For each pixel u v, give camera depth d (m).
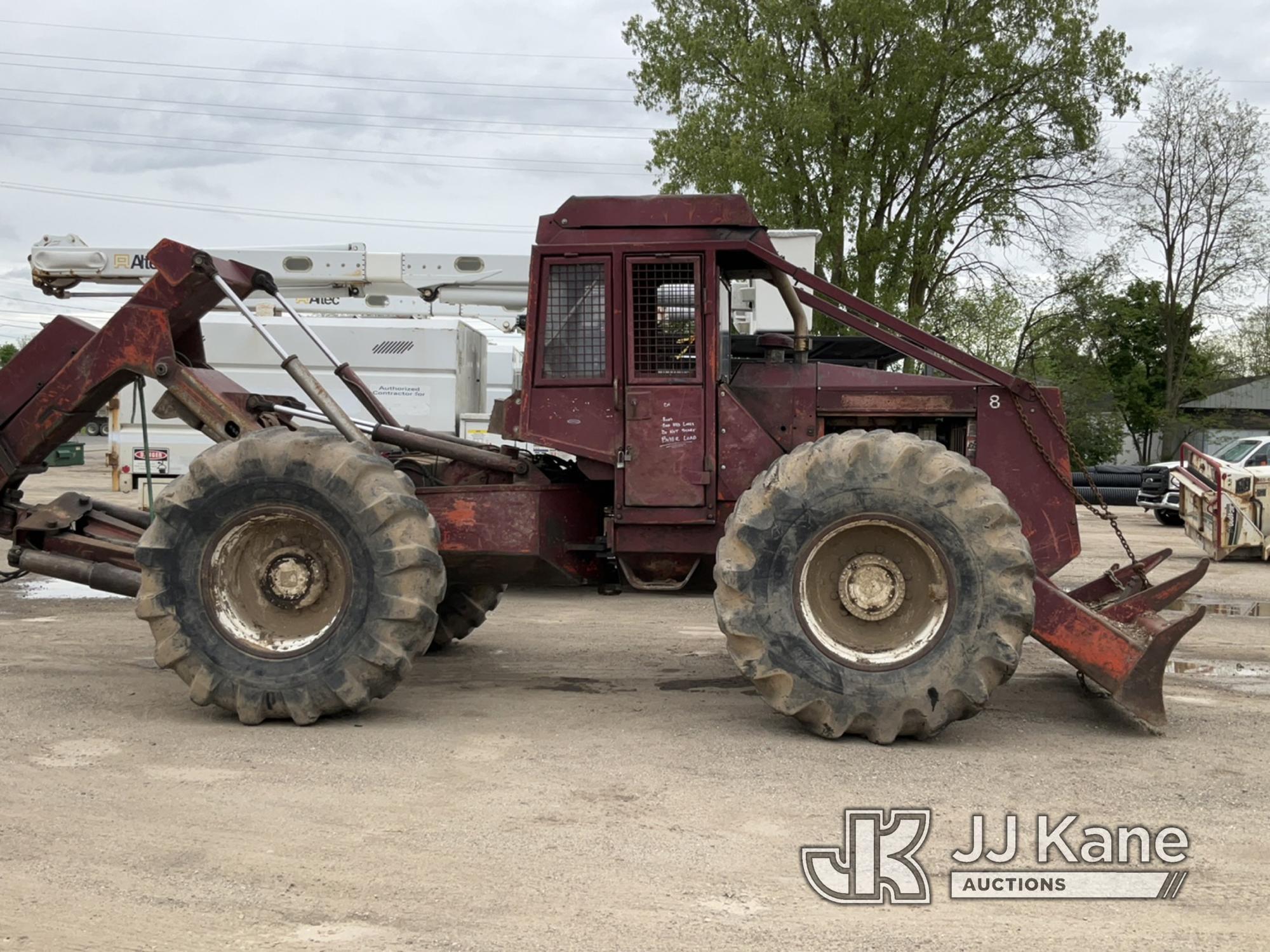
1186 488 14.89
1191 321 40.75
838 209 29.81
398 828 4.25
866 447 5.46
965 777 4.93
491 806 4.50
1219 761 5.23
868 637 5.57
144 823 4.29
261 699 5.63
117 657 7.44
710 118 30.50
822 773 4.96
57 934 3.38
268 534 5.86
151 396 14.41
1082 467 6.25
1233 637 9.01
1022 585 5.38
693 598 10.76
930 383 6.18
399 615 5.62
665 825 4.31
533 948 3.32
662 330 6.08
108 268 11.40
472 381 15.25
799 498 5.44
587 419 6.12
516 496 6.40
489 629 8.90
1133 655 5.68
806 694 5.41
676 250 6.05
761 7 30.72
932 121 31.44
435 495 6.43
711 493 6.02
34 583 11.48
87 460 37.78
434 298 12.35
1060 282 34.59
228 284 6.61
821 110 29.09
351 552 5.67
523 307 12.38
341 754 5.20
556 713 6.05
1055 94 31.23
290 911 3.55
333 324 14.09
